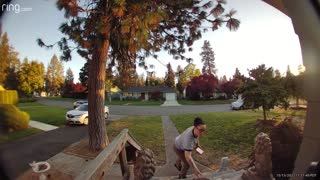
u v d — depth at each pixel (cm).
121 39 491
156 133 1080
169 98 3947
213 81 2170
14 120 914
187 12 659
